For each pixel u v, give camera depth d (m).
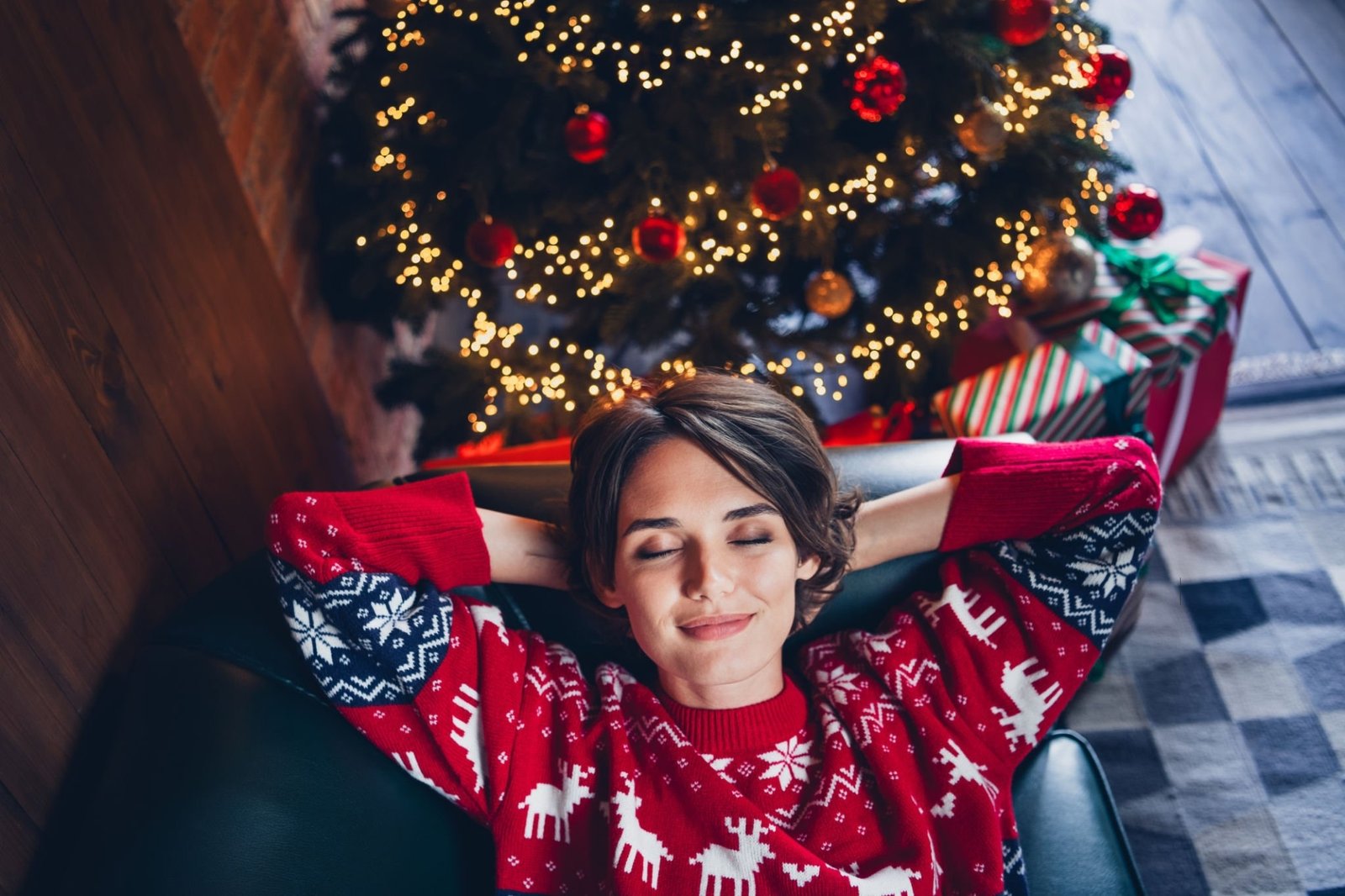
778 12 1.39
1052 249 1.66
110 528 1.12
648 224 1.41
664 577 0.99
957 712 1.07
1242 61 2.78
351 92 1.71
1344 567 1.77
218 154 1.45
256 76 1.67
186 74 1.39
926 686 1.09
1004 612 1.08
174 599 1.24
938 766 1.05
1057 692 1.07
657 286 1.58
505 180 1.51
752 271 1.71
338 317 1.91
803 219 1.50
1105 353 1.62
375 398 1.98
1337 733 1.56
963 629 1.09
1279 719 1.59
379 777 1.03
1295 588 1.76
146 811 0.91
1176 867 1.45
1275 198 2.44
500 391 1.81
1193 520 1.89
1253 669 1.66
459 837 1.08
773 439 0.99
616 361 2.21
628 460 0.99
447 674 1.06
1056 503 1.08
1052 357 1.61
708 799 1.01
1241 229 2.38
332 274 1.87
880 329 1.66
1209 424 1.99
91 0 1.20
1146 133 2.65
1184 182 2.52
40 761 0.99
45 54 1.10
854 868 1.00
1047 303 1.74
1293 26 2.85
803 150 1.47
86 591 1.07
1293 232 2.36
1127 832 1.49
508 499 1.21
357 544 1.06
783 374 1.69
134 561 1.16
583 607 1.19
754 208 1.49
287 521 1.06
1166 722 1.61
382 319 1.90
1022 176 1.58
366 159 1.67
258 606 1.08
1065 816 1.12
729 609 0.98
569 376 1.74
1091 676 1.67
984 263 1.58
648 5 1.40
